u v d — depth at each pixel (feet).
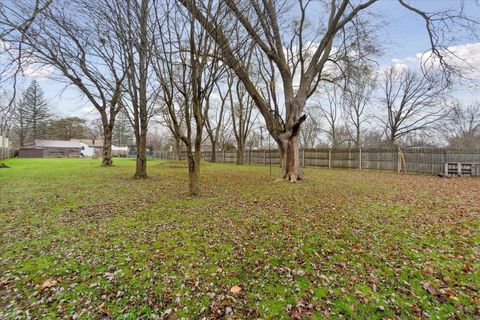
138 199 20.01
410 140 88.79
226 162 86.99
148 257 9.79
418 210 16.67
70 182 28.55
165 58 18.35
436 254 10.00
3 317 6.45
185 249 10.55
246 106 76.59
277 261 9.49
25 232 12.50
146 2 17.12
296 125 29.53
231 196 21.30
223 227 13.29
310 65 30.25
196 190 21.56
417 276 8.42
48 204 18.21
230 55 19.53
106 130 51.80
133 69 25.94
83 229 13.00
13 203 18.44
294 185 27.86
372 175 41.91
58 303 7.02
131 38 18.29
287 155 31.86
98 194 21.90
